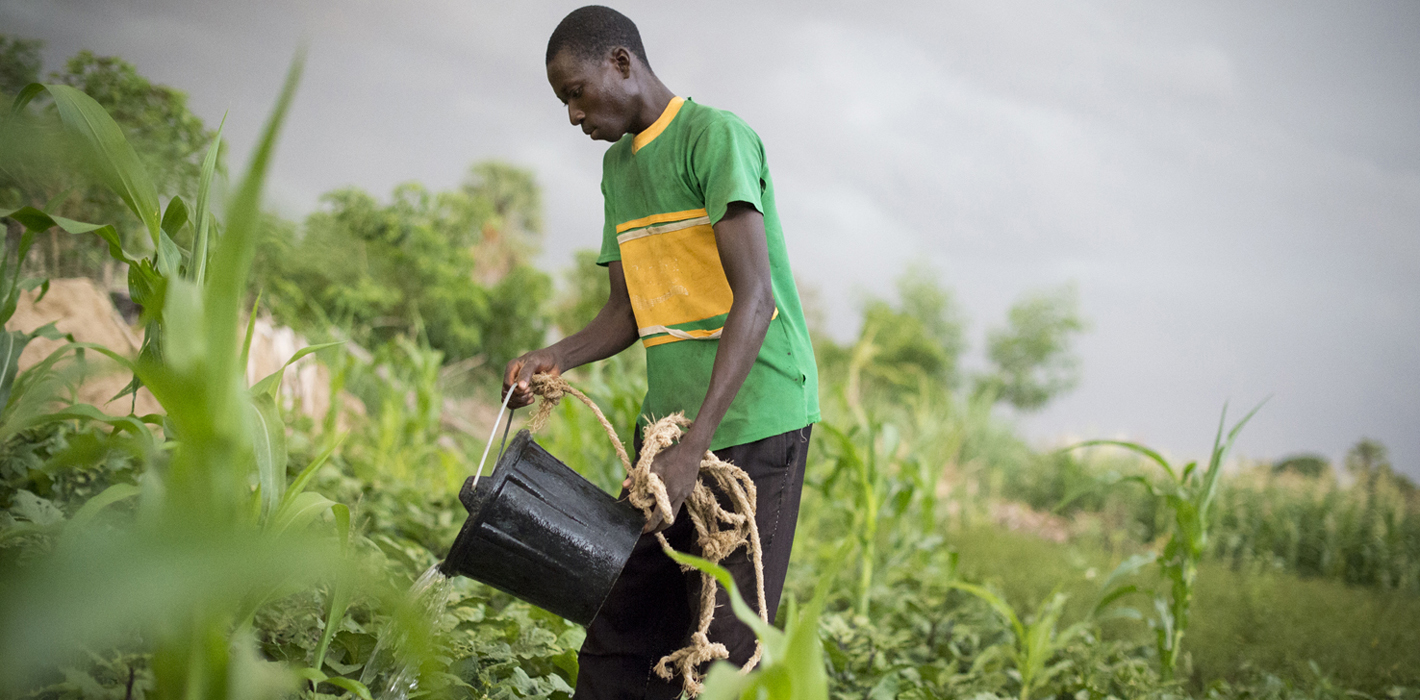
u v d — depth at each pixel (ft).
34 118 3.97
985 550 21.06
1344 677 13.14
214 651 3.28
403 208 49.34
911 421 27.86
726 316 6.68
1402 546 28.19
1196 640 14.02
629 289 7.11
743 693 3.93
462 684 6.39
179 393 2.85
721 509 6.35
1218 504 28.66
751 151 6.57
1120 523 32.86
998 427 41.83
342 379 18.02
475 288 47.78
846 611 12.99
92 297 15.39
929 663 10.53
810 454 16.24
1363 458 44.96
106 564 2.28
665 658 6.38
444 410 29.32
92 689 4.74
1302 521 29.45
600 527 5.70
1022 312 105.91
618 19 6.73
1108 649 11.79
